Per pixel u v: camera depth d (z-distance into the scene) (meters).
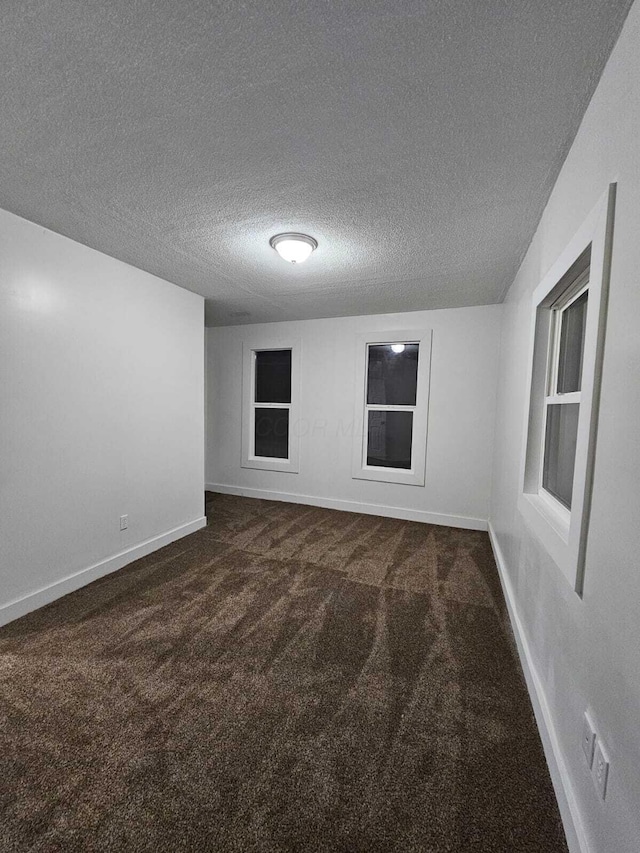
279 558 3.00
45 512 2.24
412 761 1.30
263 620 2.13
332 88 1.17
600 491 0.99
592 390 1.04
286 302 3.71
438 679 1.69
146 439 2.98
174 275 2.95
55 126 1.35
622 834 0.79
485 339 3.70
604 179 1.06
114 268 2.62
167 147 1.46
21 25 0.98
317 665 1.77
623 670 0.83
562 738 1.21
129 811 1.12
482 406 3.74
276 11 0.93
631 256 0.87
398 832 1.08
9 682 1.62
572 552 1.13
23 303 2.08
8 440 2.04
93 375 2.52
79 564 2.47
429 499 3.98
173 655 1.82
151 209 1.93
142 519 2.99
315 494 4.52
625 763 0.80
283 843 1.05
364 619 2.16
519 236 2.13
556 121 1.28
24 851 1.01
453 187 1.70
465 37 0.99
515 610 2.07
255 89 1.17
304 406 4.52
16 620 2.08
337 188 1.72
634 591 0.79
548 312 1.89
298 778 1.23
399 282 3.03
